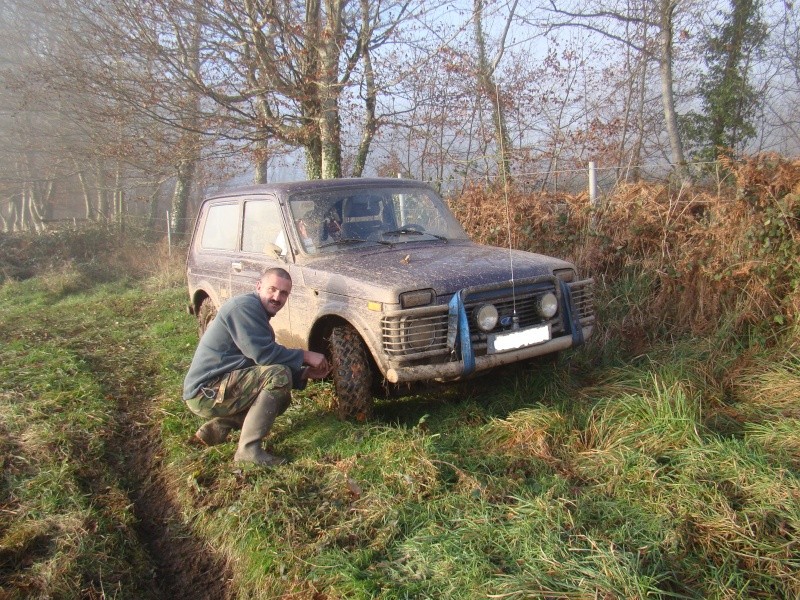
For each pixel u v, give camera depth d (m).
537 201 7.42
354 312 4.28
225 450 4.34
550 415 4.25
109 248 19.80
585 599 2.52
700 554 2.84
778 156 5.61
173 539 3.67
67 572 3.10
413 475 3.65
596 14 10.98
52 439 4.62
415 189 5.76
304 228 5.06
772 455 3.57
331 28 10.30
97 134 14.15
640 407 4.20
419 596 2.71
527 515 3.15
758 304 5.33
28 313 11.08
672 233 6.25
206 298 6.70
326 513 3.44
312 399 5.09
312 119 11.02
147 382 6.32
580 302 4.79
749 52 12.34
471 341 4.16
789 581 2.65
